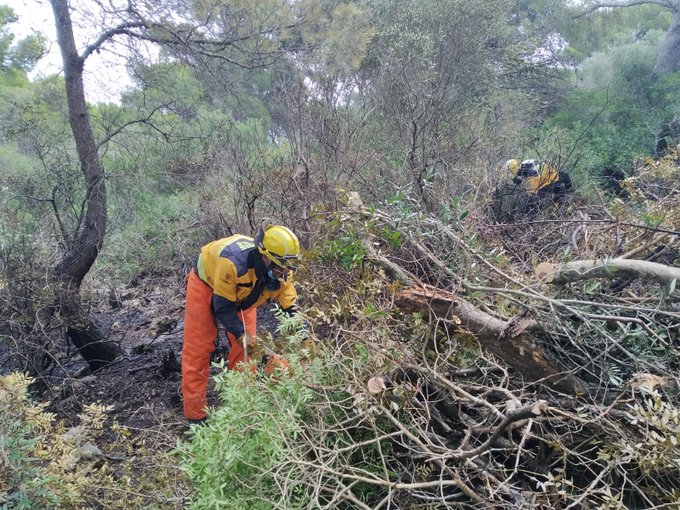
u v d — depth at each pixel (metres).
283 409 1.90
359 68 6.09
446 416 2.27
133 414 3.50
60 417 3.49
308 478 1.77
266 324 4.42
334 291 2.88
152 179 5.06
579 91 9.79
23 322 3.56
